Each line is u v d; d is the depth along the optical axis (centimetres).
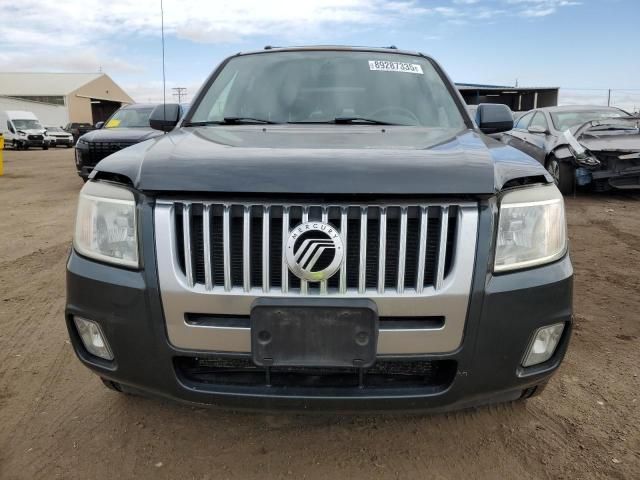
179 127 288
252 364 187
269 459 215
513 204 182
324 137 227
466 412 246
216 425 237
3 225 691
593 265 488
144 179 178
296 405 182
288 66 321
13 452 218
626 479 202
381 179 169
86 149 898
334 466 211
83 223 197
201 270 178
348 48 338
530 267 185
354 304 170
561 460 213
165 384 187
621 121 868
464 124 284
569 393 262
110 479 203
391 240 173
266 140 218
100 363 197
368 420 240
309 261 168
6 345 317
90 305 190
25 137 2939
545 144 891
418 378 187
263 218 170
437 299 173
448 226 175
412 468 210
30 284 436
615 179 799
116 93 6575
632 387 268
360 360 172
